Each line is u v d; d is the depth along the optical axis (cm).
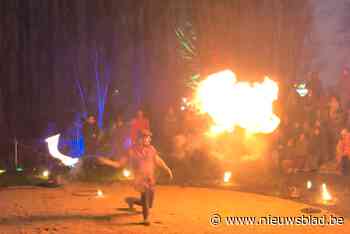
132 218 978
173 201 1180
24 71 2536
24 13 2558
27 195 1283
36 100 2533
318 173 1606
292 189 1273
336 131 1781
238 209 1076
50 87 2558
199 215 1012
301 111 1992
